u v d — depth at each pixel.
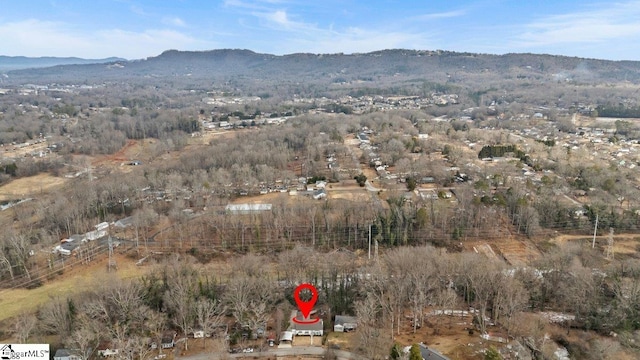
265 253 177.12
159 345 118.12
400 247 165.25
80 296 133.75
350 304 134.00
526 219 191.62
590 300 122.75
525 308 129.00
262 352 116.94
